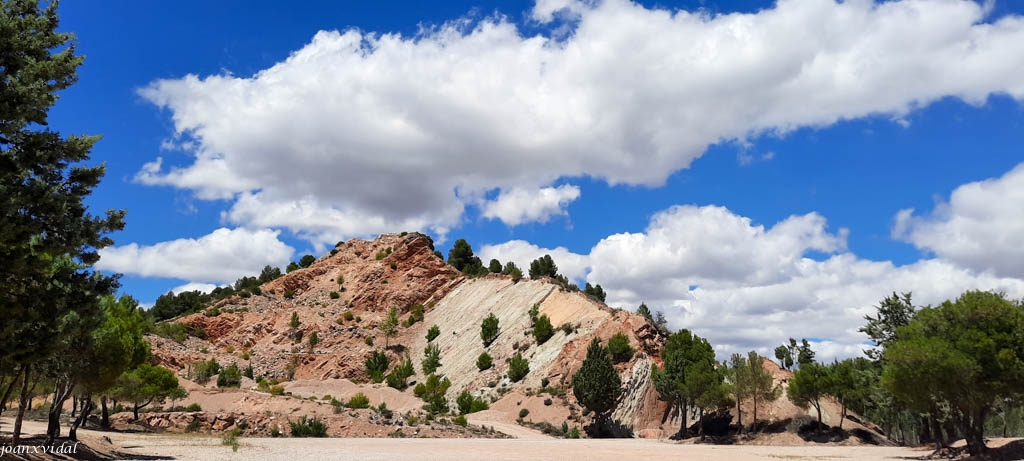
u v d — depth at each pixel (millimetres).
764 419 72000
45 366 32156
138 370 57312
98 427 53250
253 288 164000
